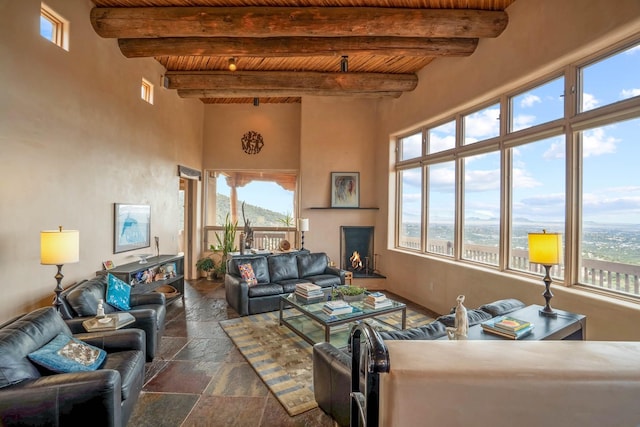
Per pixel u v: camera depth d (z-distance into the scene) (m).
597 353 0.87
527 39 3.63
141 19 3.92
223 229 7.66
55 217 3.44
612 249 3.04
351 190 6.98
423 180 5.76
